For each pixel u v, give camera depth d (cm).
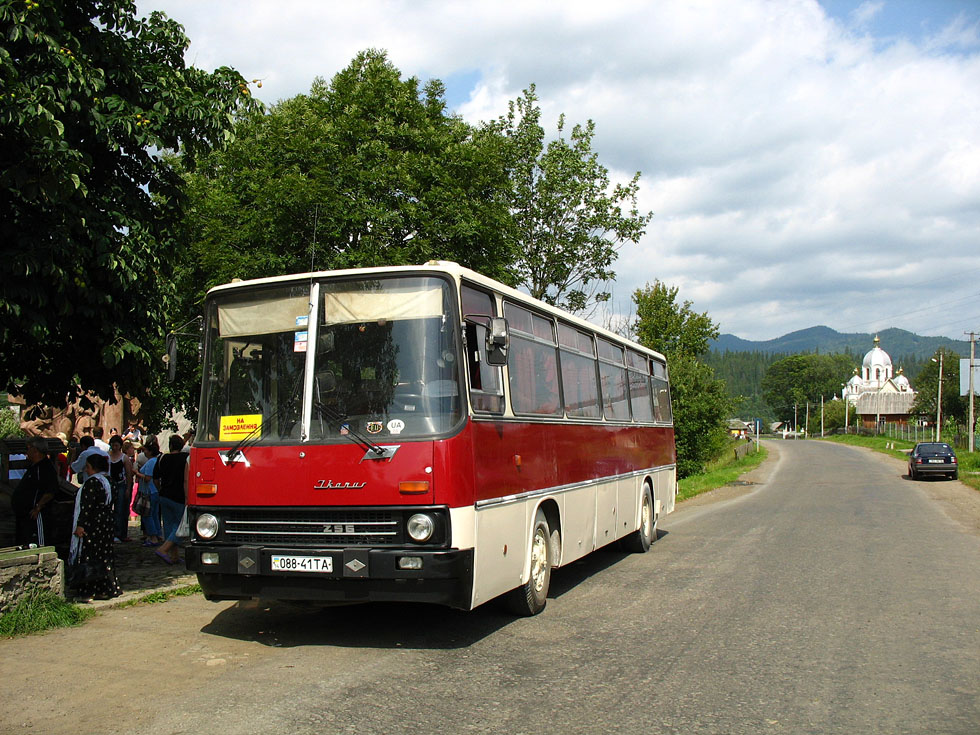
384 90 2119
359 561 671
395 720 530
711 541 1542
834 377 17312
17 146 849
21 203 901
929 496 2786
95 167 999
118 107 946
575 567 1226
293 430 720
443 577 666
